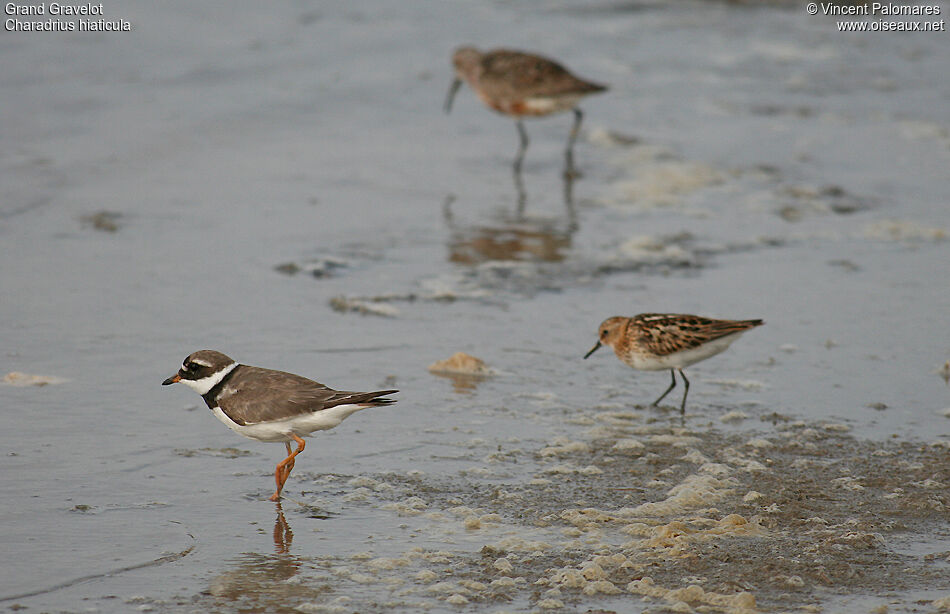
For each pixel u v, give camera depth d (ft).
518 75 71.26
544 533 28.81
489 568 26.78
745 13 109.09
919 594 25.52
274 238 55.01
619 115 80.48
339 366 40.32
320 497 30.81
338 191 63.31
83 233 54.03
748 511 30.19
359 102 79.77
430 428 35.78
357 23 96.58
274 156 68.44
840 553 27.55
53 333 41.98
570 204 63.16
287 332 43.52
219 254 52.37
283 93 79.41
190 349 41.27
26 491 29.99
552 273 51.72
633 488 31.76
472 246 55.26
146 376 38.78
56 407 35.73
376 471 32.58
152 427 34.94
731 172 69.21
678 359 37.99
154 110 73.87
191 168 65.10
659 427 36.35
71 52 81.92
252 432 31.24
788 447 34.58
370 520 29.43
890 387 39.63
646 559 27.27
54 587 25.26
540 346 43.42
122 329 42.88
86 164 63.87
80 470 31.53
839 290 49.96
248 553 27.37
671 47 97.04
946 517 29.81
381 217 59.31
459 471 32.68
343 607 24.81
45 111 71.67
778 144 74.69
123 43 85.05
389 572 26.58
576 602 25.21
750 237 57.72
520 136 77.56
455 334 44.27
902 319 46.47
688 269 52.75
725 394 39.22
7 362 39.06
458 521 29.48
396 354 41.91
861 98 85.05
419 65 87.92
